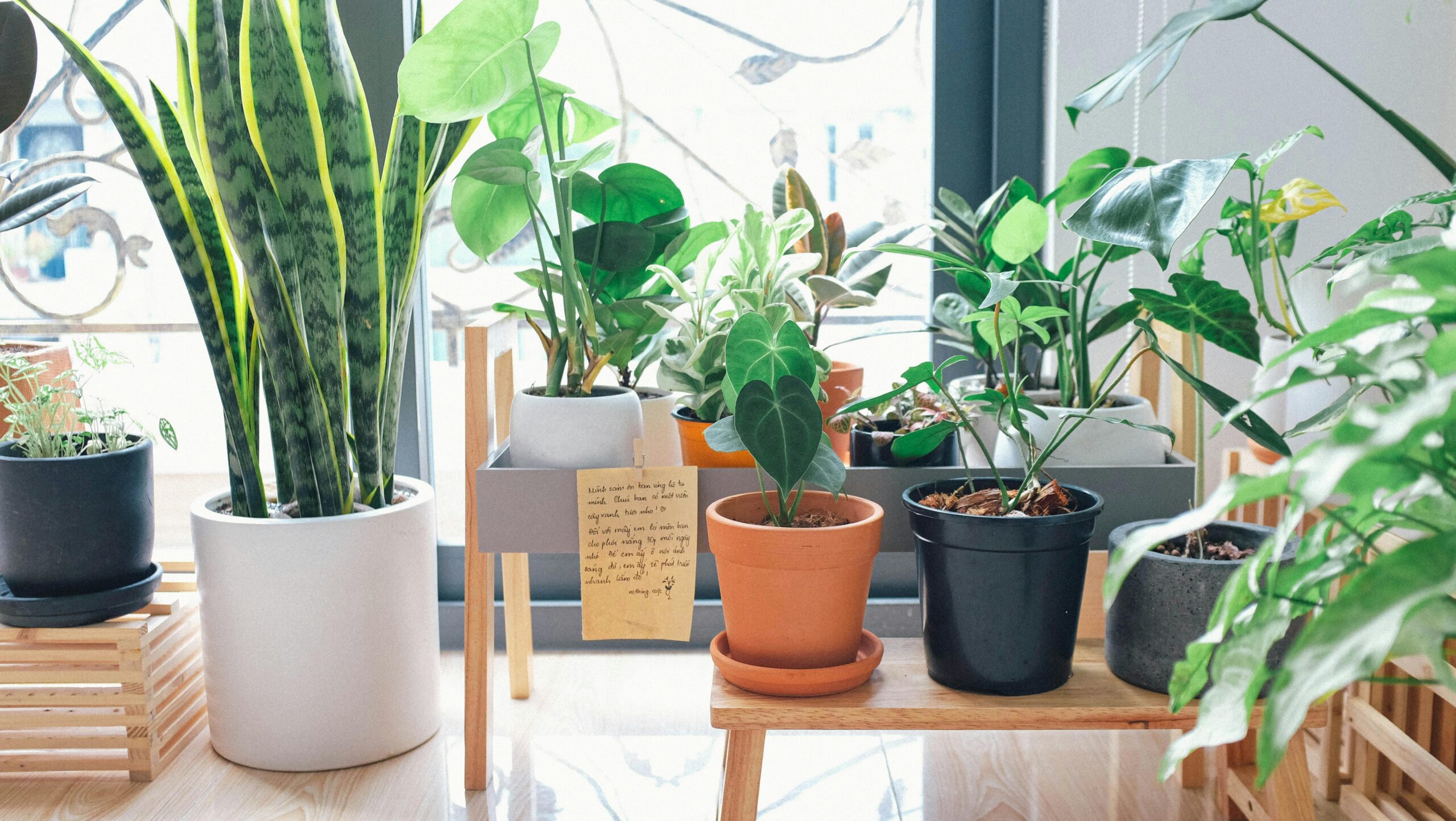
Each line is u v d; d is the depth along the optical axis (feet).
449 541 5.51
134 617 3.92
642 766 3.99
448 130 3.92
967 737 4.28
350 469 3.97
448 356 5.46
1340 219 4.66
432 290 5.40
